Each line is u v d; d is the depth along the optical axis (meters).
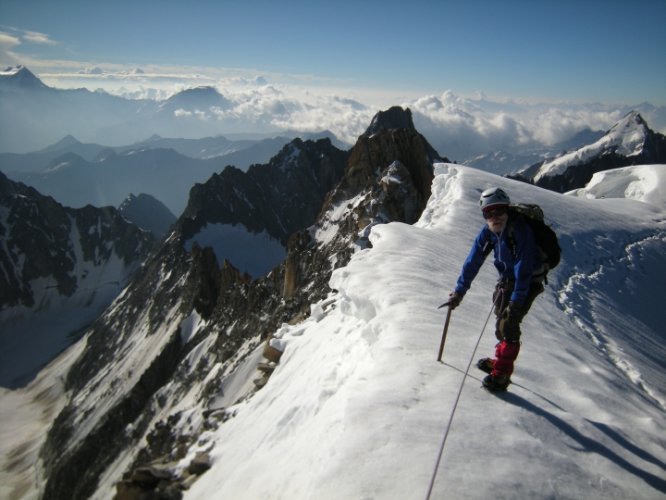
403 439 4.43
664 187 52.97
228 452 10.33
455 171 27.42
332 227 81.50
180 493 10.07
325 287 54.31
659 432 5.52
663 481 4.39
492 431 4.64
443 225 17.28
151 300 172.88
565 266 17.50
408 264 10.54
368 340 7.74
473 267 5.83
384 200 58.28
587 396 6.09
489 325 7.93
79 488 89.69
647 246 24.28
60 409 154.62
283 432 7.96
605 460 4.54
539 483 4.00
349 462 4.22
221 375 63.66
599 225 24.81
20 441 138.88
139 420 93.19
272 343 14.56
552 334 9.48
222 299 114.31
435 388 5.44
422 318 7.53
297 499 4.75
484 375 5.90
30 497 104.69
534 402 5.43
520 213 5.32
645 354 12.06
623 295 17.38
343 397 5.98
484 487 3.85
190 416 24.25
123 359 146.12
